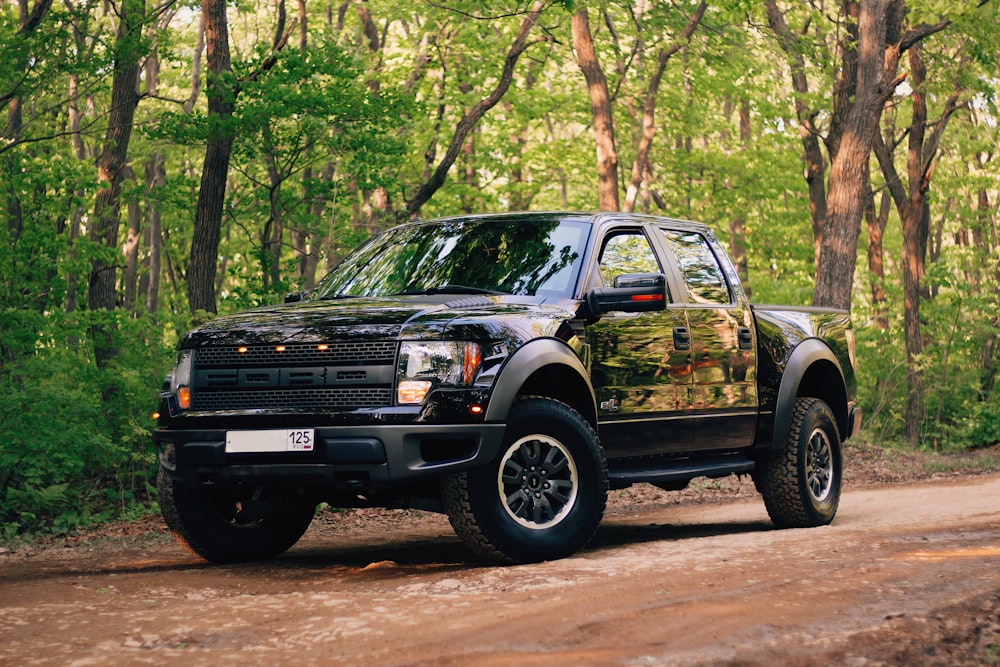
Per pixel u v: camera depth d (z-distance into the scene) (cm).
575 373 606
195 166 2666
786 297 3088
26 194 1230
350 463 546
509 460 568
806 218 3186
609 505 1112
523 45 1809
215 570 629
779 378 780
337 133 1546
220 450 574
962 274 3058
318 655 374
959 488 1187
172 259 3169
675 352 686
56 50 1291
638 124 2731
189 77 2291
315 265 2050
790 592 457
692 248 748
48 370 1097
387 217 2019
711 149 2888
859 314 2656
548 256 654
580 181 3016
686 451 703
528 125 2944
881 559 546
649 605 436
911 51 2372
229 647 390
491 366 557
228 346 589
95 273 1387
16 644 403
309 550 741
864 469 1616
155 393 1166
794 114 2405
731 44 2209
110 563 688
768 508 799
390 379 552
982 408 2262
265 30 2447
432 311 571
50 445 997
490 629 402
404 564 635
